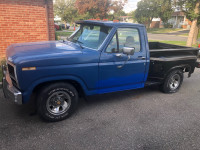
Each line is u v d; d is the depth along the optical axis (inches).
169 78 205.9
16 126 135.4
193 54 220.4
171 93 215.8
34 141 120.5
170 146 122.2
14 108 160.6
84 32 171.6
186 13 508.1
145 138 129.3
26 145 116.4
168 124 148.1
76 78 142.3
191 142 127.0
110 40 153.4
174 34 1364.4
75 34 180.7
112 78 160.9
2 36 278.7
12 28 281.9
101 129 137.3
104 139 126.0
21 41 293.6
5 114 150.5
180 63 205.8
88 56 143.1
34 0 285.6
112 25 155.1
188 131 139.6
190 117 160.9
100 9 685.3
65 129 135.1
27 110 158.4
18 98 126.3
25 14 285.0
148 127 142.6
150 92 216.2
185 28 1916.8
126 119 152.7
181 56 207.2
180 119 156.7
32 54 129.8
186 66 212.7
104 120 149.7
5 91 140.4
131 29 165.5
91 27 167.6
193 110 174.6
